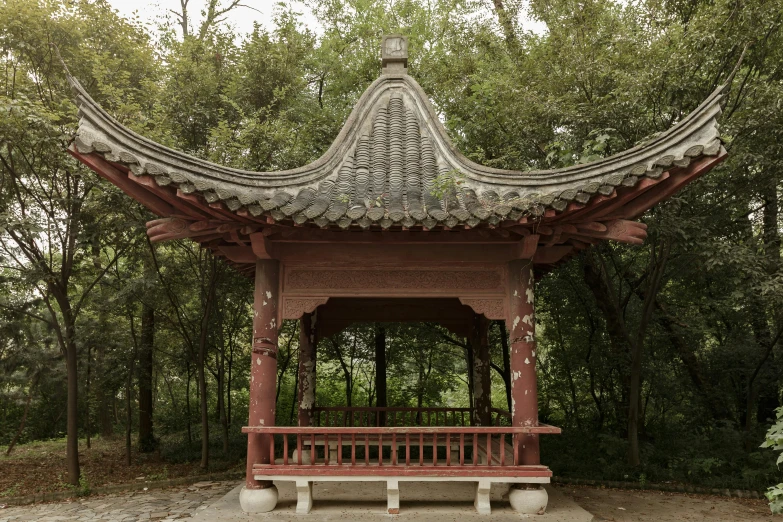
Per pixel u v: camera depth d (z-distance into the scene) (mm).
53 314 10875
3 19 9734
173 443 15398
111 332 14609
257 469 6191
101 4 12242
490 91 11570
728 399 13484
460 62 13648
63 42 10625
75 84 5238
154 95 12000
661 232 8820
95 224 10438
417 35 16422
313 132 13312
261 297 6648
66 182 10469
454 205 6332
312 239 6621
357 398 17422
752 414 13703
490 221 5875
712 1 9656
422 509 6449
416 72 15266
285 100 13289
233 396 18453
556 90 10422
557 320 14367
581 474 10695
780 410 5504
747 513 8328
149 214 10609
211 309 14117
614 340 12336
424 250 6879
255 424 6410
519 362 6621
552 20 11031
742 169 9461
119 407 19312
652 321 13312
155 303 13211
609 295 12367
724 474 10383
